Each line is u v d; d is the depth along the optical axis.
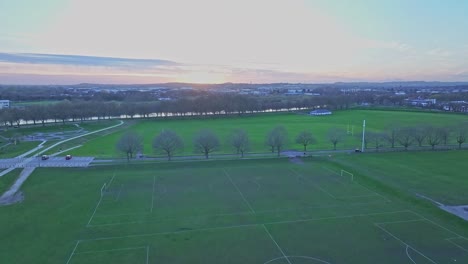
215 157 124.00
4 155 127.75
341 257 55.75
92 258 55.50
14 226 67.62
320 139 164.62
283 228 66.75
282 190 89.44
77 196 84.75
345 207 77.31
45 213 74.12
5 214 73.50
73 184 94.00
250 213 74.12
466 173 102.88
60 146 147.38
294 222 69.44
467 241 60.97
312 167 112.62
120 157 124.88
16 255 56.47
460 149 137.25
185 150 139.00
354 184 94.38
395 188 88.06
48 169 106.06
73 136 176.38
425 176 99.75
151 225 68.12
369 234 63.88
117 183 95.31
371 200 81.69
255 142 158.00
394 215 72.62
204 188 91.31
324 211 75.00
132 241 61.41
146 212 74.69
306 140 136.12
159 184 94.75
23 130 197.38
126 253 57.12
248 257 55.81
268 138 130.62
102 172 105.50
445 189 87.88
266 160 120.06
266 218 71.50
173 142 122.25
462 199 80.69
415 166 111.12
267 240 61.78
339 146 147.38
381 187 90.38
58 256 56.16
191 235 63.78
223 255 56.47
